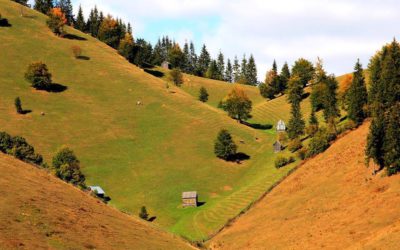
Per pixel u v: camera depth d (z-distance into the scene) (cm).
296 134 14488
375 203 7444
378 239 5934
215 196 12444
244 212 10056
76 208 5712
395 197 7250
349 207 7850
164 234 6581
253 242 8181
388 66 10325
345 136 11519
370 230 6606
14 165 6650
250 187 11962
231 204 11075
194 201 11694
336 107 13950
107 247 4691
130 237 5412
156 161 14150
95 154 13962
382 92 10262
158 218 11156
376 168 8706
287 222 8506
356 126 11744
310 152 11775
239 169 14088
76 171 10119
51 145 13800
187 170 13775
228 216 10306
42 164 9725
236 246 8294
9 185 5472
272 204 9806
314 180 10012
